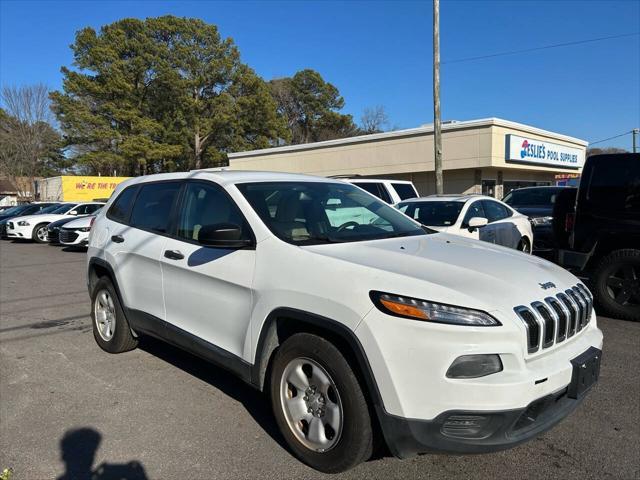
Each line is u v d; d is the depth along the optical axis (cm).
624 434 354
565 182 3069
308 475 306
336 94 6556
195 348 397
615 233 629
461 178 2567
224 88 4712
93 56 4269
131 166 4891
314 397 310
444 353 257
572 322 306
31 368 496
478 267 308
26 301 816
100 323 546
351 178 1120
